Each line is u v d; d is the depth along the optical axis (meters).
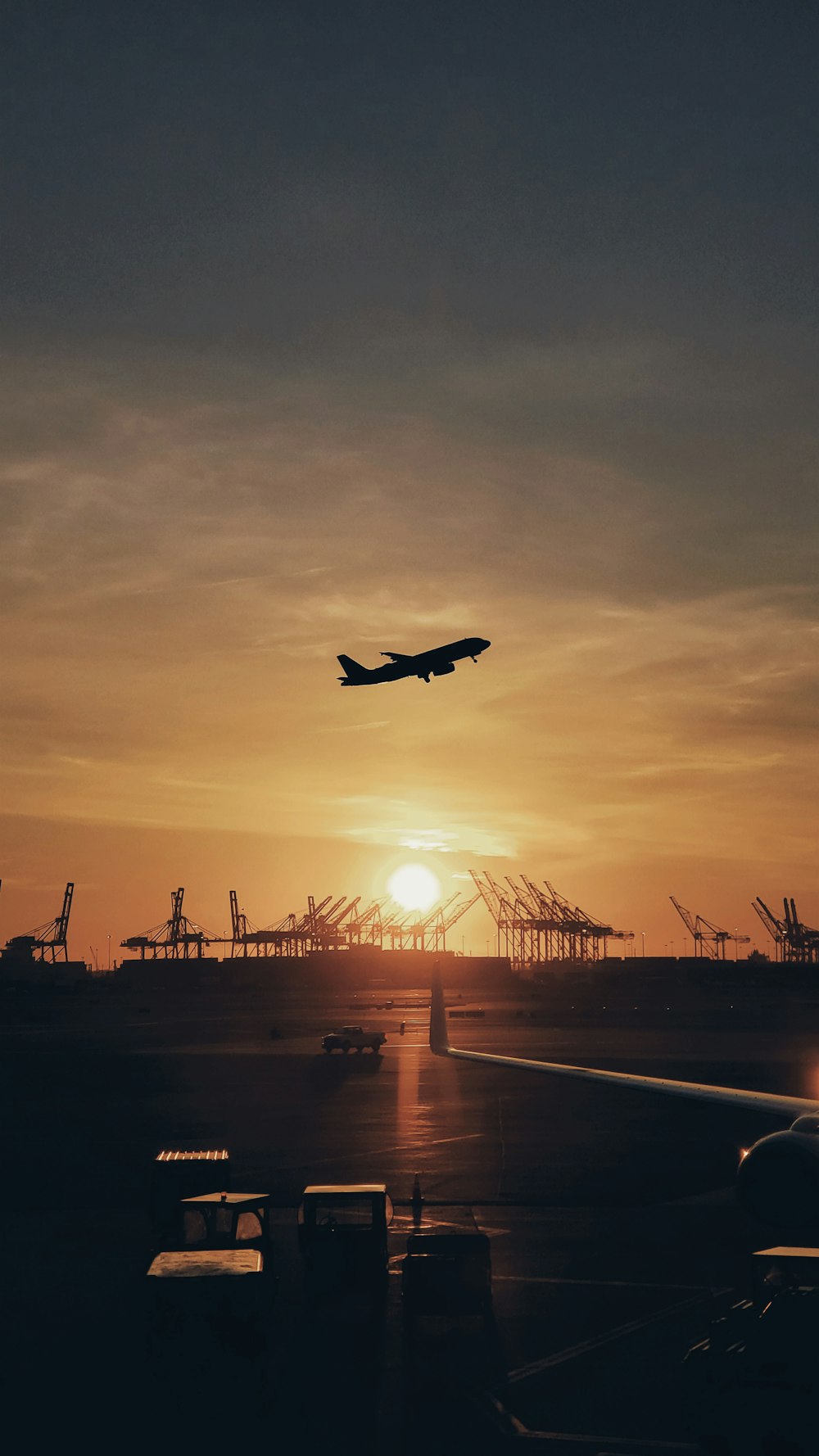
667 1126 74.75
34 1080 108.88
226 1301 26.83
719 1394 21.47
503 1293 34.72
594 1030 187.75
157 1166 40.88
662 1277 36.59
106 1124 77.44
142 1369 28.14
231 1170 57.62
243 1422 24.61
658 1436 23.55
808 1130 26.59
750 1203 26.08
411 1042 160.38
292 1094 95.12
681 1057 128.25
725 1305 33.19
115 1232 44.75
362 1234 33.41
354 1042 139.88
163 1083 105.25
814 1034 173.38
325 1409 25.36
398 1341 30.17
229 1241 32.66
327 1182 54.50
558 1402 25.55
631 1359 28.38
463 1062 125.56
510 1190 52.50
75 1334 31.05
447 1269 30.14
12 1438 23.77
